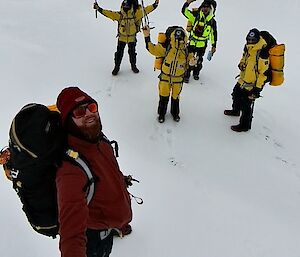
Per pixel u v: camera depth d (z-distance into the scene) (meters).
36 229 2.44
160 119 6.79
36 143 2.04
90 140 2.29
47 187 2.23
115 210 2.59
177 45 6.26
